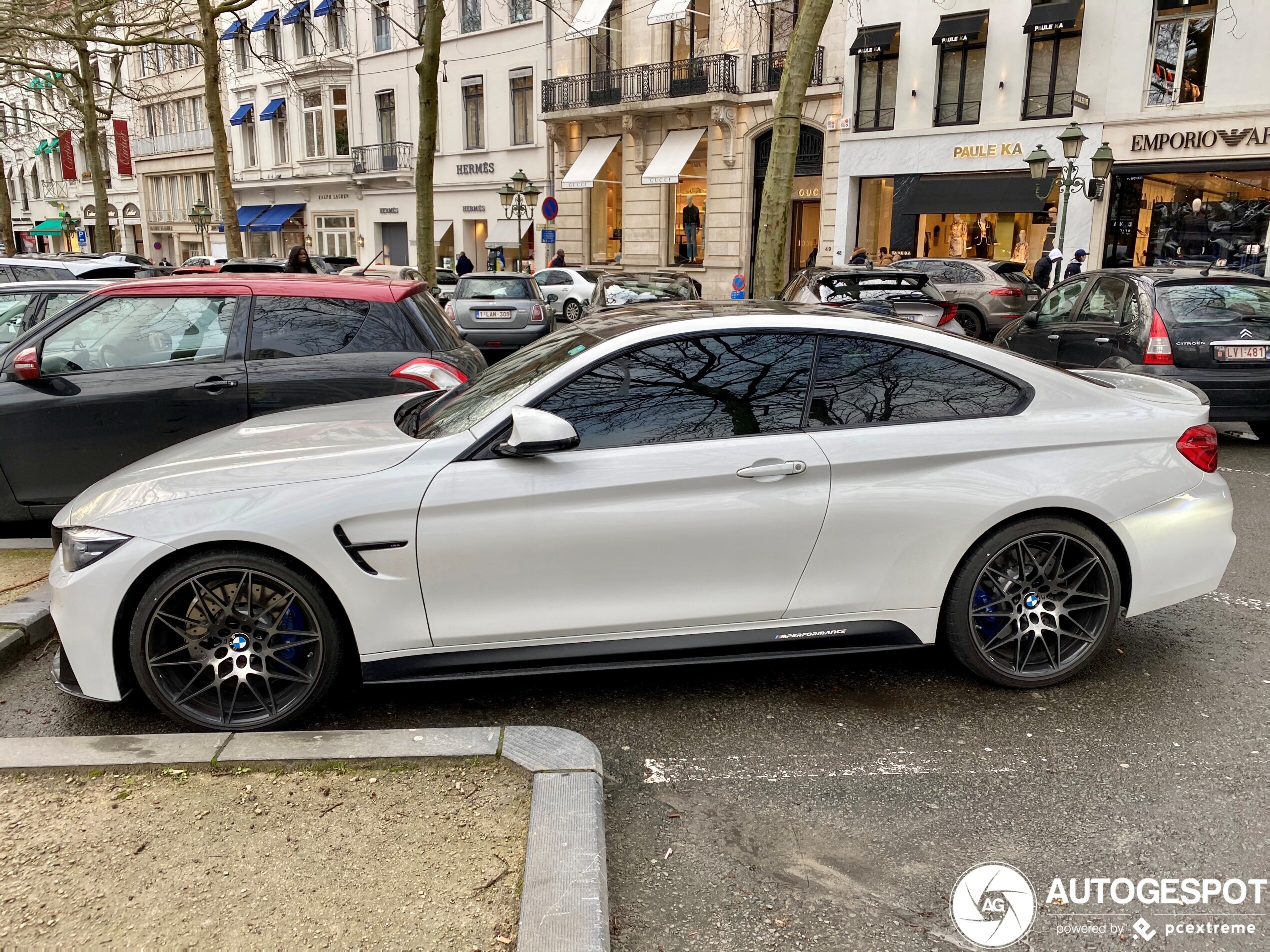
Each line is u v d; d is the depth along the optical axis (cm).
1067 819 289
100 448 547
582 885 238
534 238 3341
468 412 362
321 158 3950
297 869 250
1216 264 2083
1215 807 295
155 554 317
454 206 3616
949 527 349
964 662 367
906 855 273
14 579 482
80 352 557
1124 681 386
